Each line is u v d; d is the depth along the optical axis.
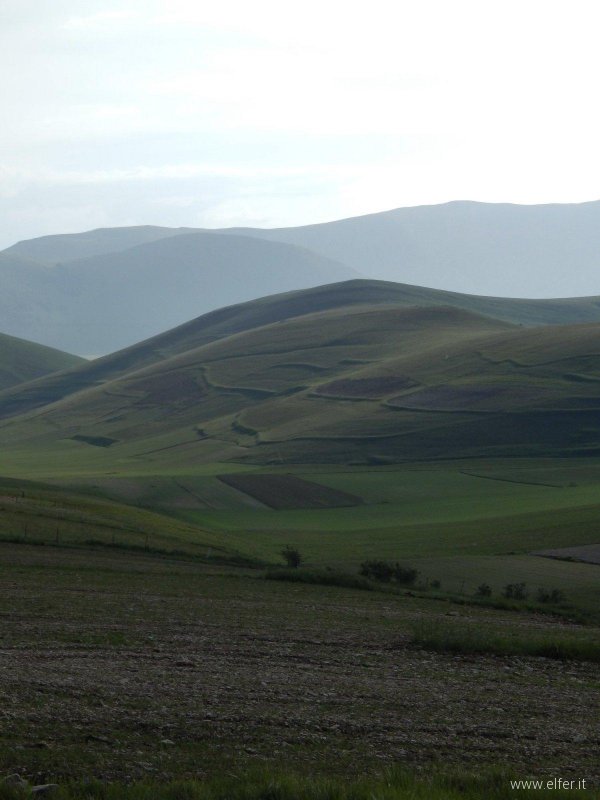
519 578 70.56
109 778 14.82
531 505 137.00
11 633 30.84
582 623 50.62
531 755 18.50
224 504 142.75
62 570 55.31
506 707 23.44
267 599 48.72
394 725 20.27
